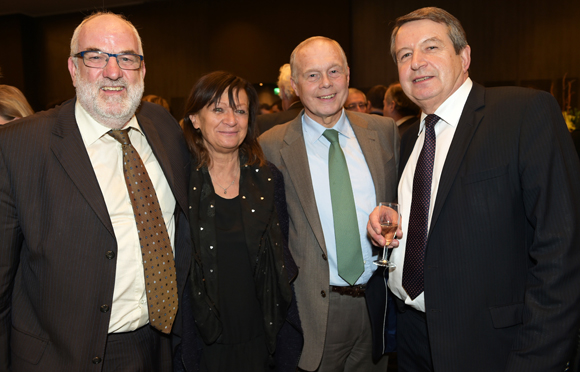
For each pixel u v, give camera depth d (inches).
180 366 68.6
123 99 56.6
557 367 48.5
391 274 69.2
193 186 66.3
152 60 366.3
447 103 61.0
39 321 55.6
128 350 58.9
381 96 172.9
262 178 71.3
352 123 80.8
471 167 55.6
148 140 61.9
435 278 57.4
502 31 299.6
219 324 66.1
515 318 54.3
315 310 72.2
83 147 55.9
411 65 60.6
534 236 51.8
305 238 73.6
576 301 48.5
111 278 55.0
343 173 74.8
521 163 52.4
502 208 54.0
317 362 71.4
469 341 55.7
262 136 83.6
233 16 346.3
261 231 67.9
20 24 387.5
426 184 61.9
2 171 52.6
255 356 68.7
